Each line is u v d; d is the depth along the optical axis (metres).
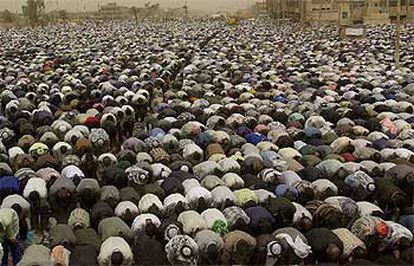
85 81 28.00
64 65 37.19
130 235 10.55
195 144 16.16
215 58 41.84
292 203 11.54
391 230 10.45
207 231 10.29
